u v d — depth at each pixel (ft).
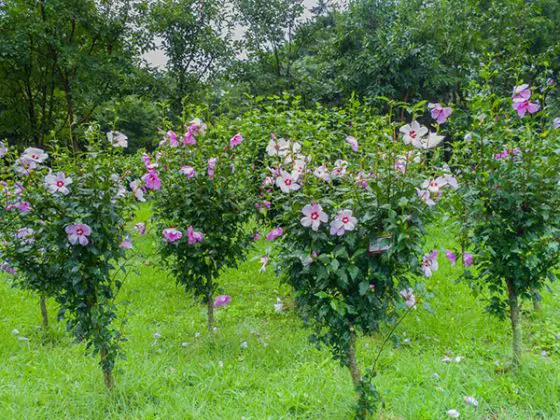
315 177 9.04
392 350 11.97
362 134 13.58
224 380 10.28
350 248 7.90
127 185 11.53
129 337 13.16
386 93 31.37
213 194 12.71
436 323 13.30
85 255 9.22
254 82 40.14
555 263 10.34
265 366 11.41
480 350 11.64
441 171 8.87
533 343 12.27
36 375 10.71
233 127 13.39
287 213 8.45
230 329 13.85
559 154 9.39
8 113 43.16
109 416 9.00
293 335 13.25
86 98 43.68
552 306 14.71
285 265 8.63
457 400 9.04
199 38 39.14
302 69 42.88
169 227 11.82
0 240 10.89
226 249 13.01
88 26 39.27
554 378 9.74
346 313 8.20
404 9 35.32
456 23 31.48
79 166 9.82
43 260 10.11
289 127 14.25
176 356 11.96
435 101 35.19
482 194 10.19
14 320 14.29
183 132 13.60
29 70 41.09
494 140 10.03
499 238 10.04
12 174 11.00
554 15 35.63
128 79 39.58
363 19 36.06
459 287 16.30
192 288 12.97
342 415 8.73
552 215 9.84
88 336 9.56
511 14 29.81
